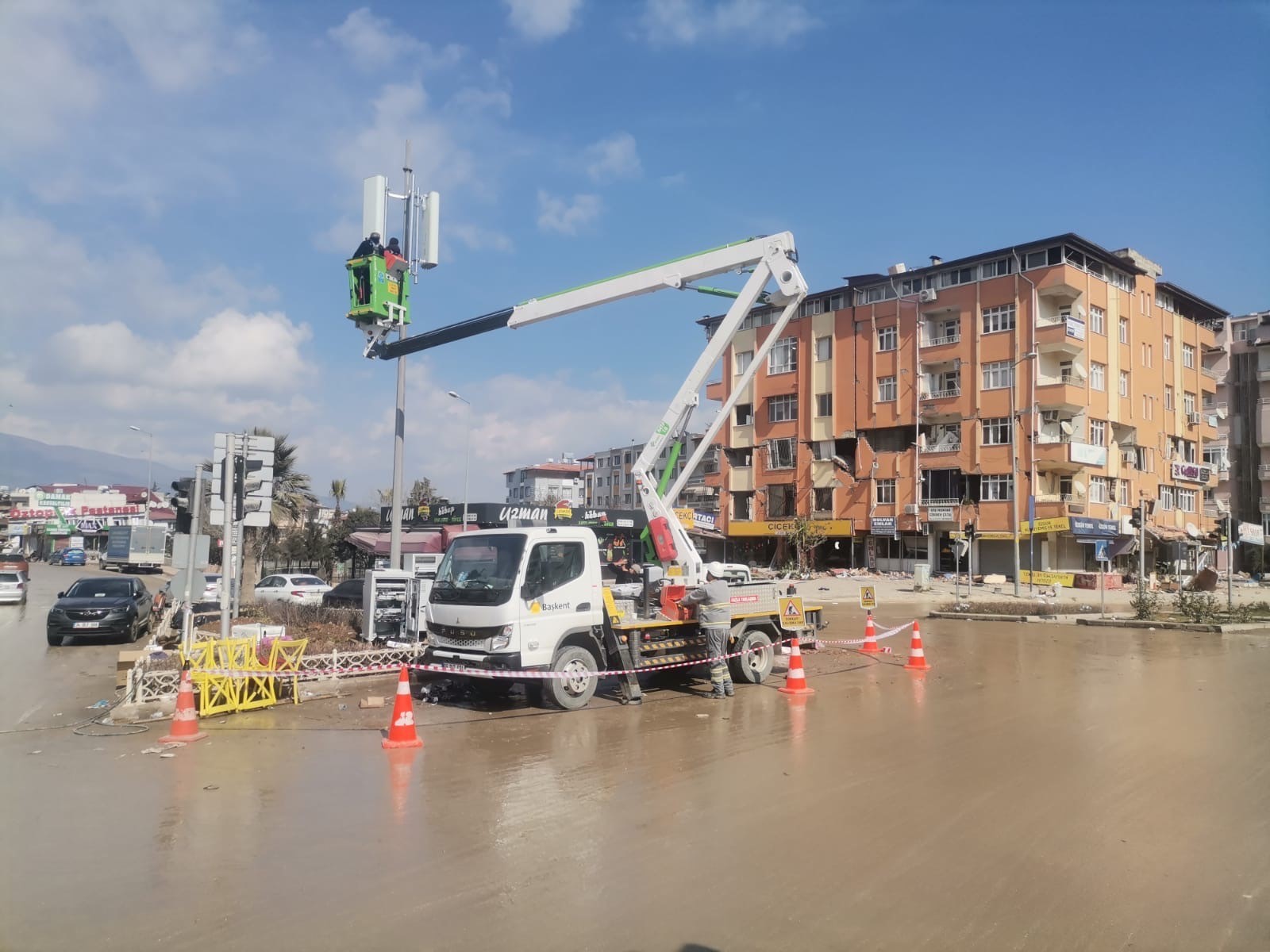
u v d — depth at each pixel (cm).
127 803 672
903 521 4631
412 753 841
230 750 852
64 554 7294
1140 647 1811
